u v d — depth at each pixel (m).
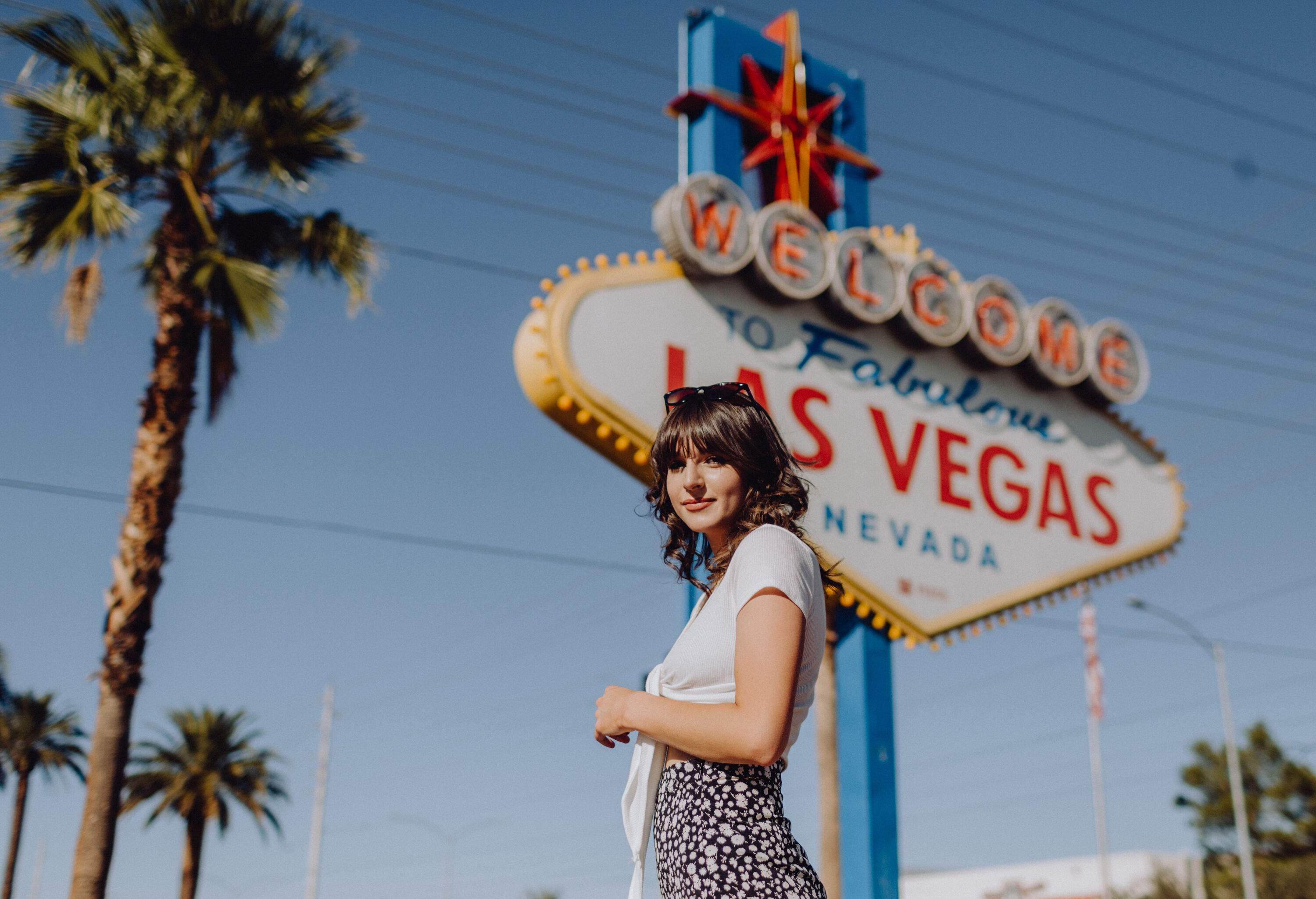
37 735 37.78
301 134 13.49
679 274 13.05
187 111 12.97
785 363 13.48
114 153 13.19
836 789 13.12
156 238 13.39
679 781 1.91
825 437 13.46
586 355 12.13
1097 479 15.27
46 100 13.02
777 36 15.27
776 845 1.84
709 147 14.05
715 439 2.11
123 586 11.94
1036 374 15.12
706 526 2.13
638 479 12.38
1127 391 15.64
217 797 34.03
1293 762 53.91
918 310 14.34
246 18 12.99
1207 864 54.03
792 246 13.63
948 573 13.79
